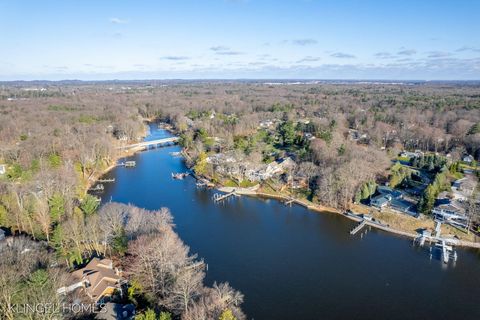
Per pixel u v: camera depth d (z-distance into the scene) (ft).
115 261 295.07
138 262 255.70
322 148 548.31
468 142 625.82
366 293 276.41
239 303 254.88
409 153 634.02
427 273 304.30
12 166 497.87
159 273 249.75
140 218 319.27
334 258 326.85
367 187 433.07
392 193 449.48
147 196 476.13
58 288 226.99
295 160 567.59
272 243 354.13
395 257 329.93
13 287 204.74
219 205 452.76
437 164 533.96
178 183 531.50
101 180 536.42
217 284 280.92
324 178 443.32
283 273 301.02
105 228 310.65
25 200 357.00
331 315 251.39
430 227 375.04
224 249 340.18
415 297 272.72
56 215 338.34
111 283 259.80
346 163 458.09
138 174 575.79
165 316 198.18
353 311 256.11
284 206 452.35
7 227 342.85
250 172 531.91
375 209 415.85
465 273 304.91
